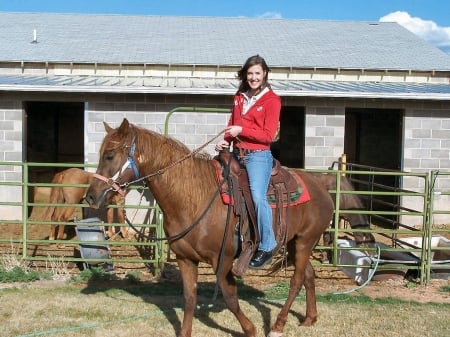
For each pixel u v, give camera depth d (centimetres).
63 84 1256
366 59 1698
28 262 828
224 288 515
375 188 1694
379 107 1320
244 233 509
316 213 580
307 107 1310
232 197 502
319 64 1625
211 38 1906
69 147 2100
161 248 816
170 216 506
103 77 1523
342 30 2109
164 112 1280
